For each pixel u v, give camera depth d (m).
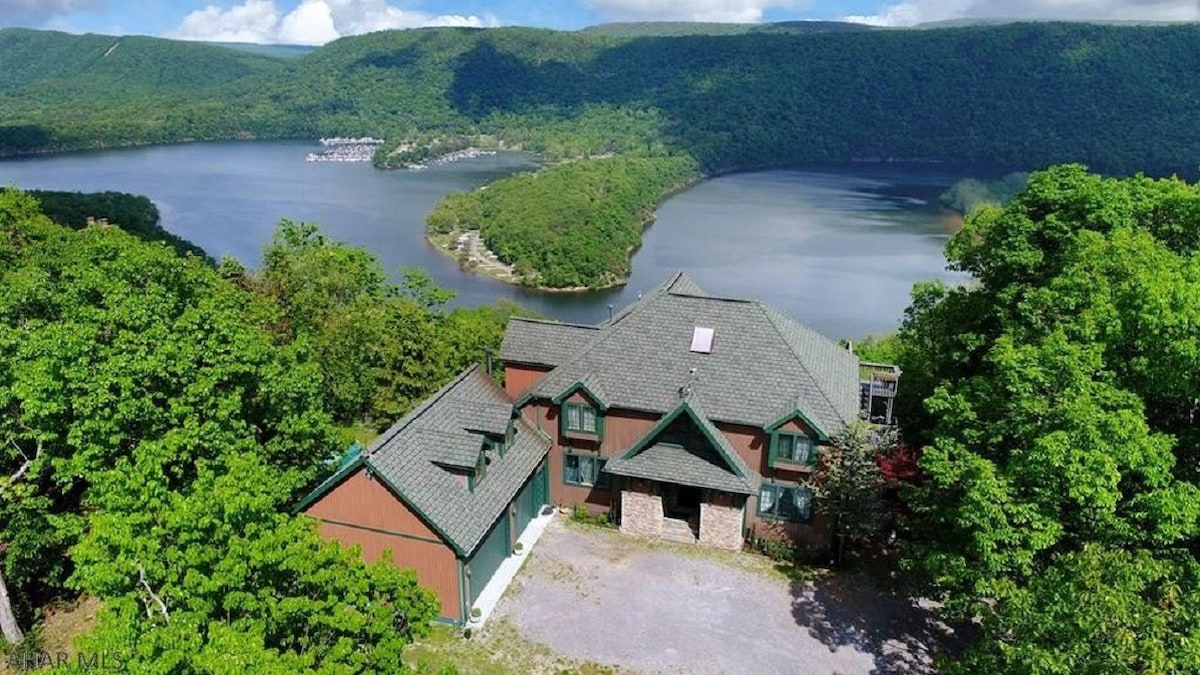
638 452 32.84
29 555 27.97
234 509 18.27
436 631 28.08
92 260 38.59
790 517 32.59
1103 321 24.70
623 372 34.28
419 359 43.28
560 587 30.42
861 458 29.67
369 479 27.70
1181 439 24.30
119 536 17.42
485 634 27.91
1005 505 21.92
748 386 32.81
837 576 31.31
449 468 29.22
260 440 31.23
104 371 26.48
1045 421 23.14
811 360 34.22
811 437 31.19
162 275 34.22
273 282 53.09
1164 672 15.98
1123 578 17.83
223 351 29.39
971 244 36.97
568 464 35.34
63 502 32.81
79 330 27.52
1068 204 32.97
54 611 29.91
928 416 36.84
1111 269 27.42
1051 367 23.80
